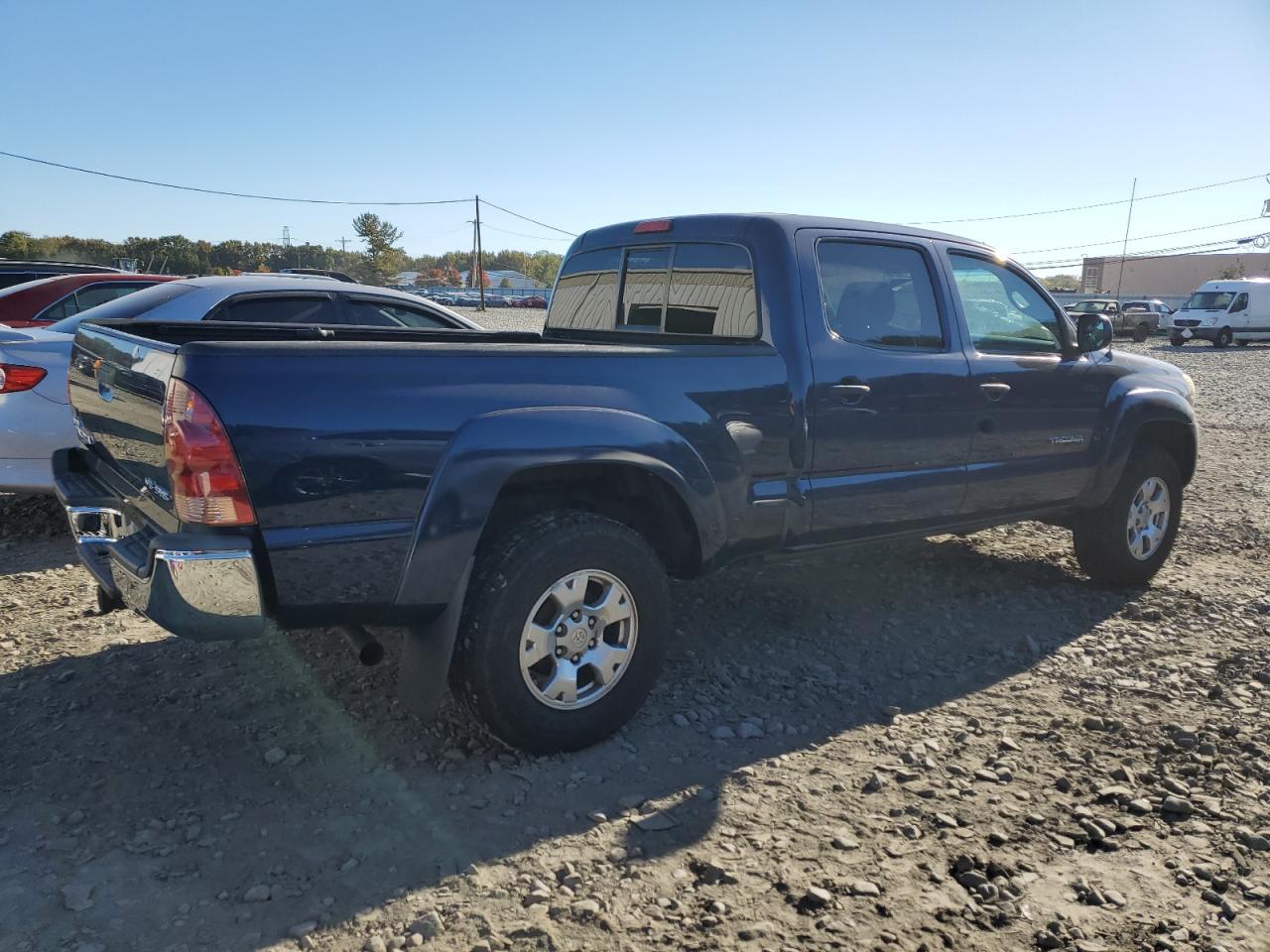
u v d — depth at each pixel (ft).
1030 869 9.00
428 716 10.22
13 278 32.86
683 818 9.73
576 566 10.66
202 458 8.86
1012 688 13.17
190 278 24.84
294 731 11.44
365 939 7.85
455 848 9.14
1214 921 8.28
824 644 14.73
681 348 11.84
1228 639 15.05
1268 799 10.26
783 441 12.62
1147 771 10.86
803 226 13.39
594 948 7.79
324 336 15.08
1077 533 17.33
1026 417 15.43
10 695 12.25
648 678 11.47
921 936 8.01
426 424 9.85
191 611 8.95
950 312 14.75
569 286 17.01
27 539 19.81
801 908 8.34
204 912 8.14
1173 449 18.67
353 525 9.57
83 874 8.61
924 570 18.52
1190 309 113.70
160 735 11.28
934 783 10.53
